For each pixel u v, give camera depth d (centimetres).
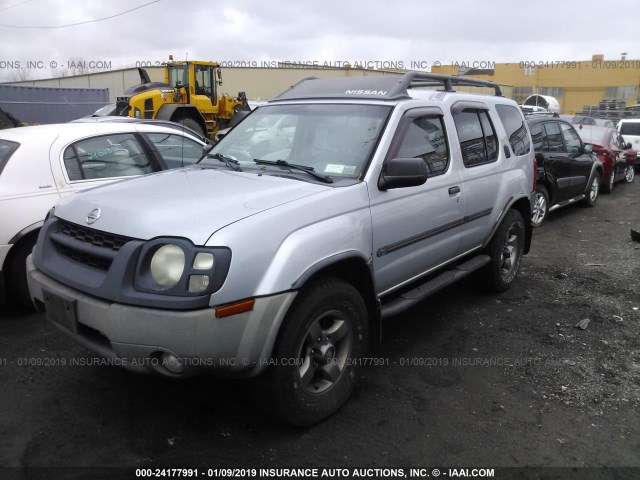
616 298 560
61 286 310
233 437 317
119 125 567
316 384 329
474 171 478
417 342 452
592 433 327
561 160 915
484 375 396
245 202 308
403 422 335
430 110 433
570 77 5341
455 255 470
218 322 268
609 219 991
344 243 325
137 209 301
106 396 357
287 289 288
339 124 400
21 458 294
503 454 307
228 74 3491
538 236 854
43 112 2369
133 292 274
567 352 435
